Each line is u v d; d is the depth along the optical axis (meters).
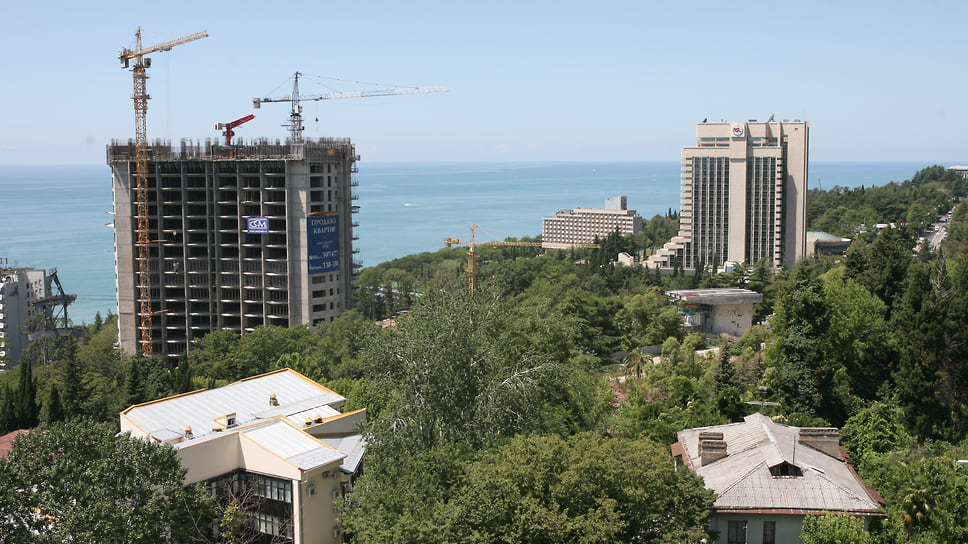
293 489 80.81
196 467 80.75
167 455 69.44
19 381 150.00
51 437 67.06
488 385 86.81
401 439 79.06
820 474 72.88
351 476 85.19
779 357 141.75
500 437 84.25
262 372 189.12
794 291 137.75
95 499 63.84
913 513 73.12
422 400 83.81
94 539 60.47
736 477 73.25
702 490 66.31
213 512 73.75
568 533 59.34
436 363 85.44
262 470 82.88
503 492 61.09
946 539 71.19
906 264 164.12
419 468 66.69
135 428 88.62
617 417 113.25
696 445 85.88
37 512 67.88
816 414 125.81
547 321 127.00
